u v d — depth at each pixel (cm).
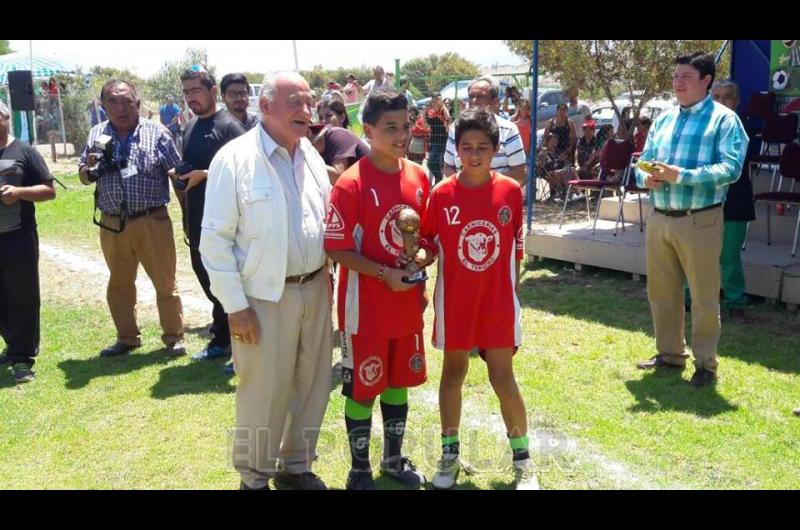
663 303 523
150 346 635
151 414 492
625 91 1636
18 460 432
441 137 1307
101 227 594
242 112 603
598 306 686
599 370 538
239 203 339
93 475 411
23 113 2428
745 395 486
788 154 716
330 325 377
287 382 363
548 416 457
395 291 351
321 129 539
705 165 476
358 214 347
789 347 568
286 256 344
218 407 500
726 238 623
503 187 358
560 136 1291
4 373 577
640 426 448
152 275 597
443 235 358
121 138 587
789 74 902
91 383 553
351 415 371
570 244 805
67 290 825
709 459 407
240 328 341
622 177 880
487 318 364
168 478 406
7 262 550
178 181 553
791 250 718
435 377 536
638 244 755
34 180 554
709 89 491
